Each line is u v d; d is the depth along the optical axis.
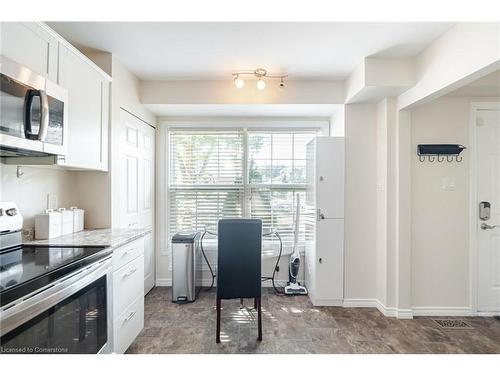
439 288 2.76
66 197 2.29
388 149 2.73
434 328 2.48
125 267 1.95
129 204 2.75
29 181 1.94
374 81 2.43
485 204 2.74
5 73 1.30
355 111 2.93
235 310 2.80
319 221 2.92
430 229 2.76
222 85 2.97
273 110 3.19
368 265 2.93
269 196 3.49
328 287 2.92
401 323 2.57
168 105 3.00
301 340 2.26
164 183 3.46
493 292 2.74
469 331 2.43
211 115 3.42
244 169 3.49
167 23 1.92
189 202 3.50
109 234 2.10
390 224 2.73
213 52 2.35
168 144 3.48
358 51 2.32
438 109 2.75
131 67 2.64
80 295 1.42
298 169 3.49
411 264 2.75
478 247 2.75
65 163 1.77
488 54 1.65
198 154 3.49
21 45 1.42
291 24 1.93
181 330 2.41
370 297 2.93
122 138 2.58
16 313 1.04
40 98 1.43
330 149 2.92
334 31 2.02
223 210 3.49
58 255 1.52
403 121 2.69
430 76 2.20
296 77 2.88
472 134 2.74
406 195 2.69
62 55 1.74
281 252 3.43
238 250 2.25
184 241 2.98
